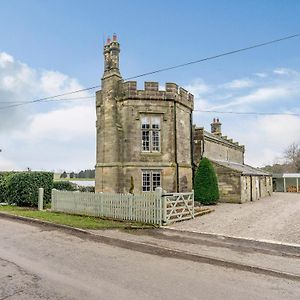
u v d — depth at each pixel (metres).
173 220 14.32
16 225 13.74
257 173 31.16
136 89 20.88
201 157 25.89
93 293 6.01
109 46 21.72
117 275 7.10
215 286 6.52
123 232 12.12
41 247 9.73
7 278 6.82
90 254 8.94
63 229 12.84
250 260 8.42
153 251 9.41
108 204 15.58
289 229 12.86
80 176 62.44
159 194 13.79
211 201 23.14
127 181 20.30
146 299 5.77
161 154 20.94
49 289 6.19
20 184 20.61
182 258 8.68
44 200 20.95
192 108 24.31
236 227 13.31
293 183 47.75
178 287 6.42
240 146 39.66
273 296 6.02
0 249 9.42
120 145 20.72
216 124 36.09
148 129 20.95
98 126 22.22
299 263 8.17
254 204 24.11
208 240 10.81
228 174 25.38
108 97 21.30
